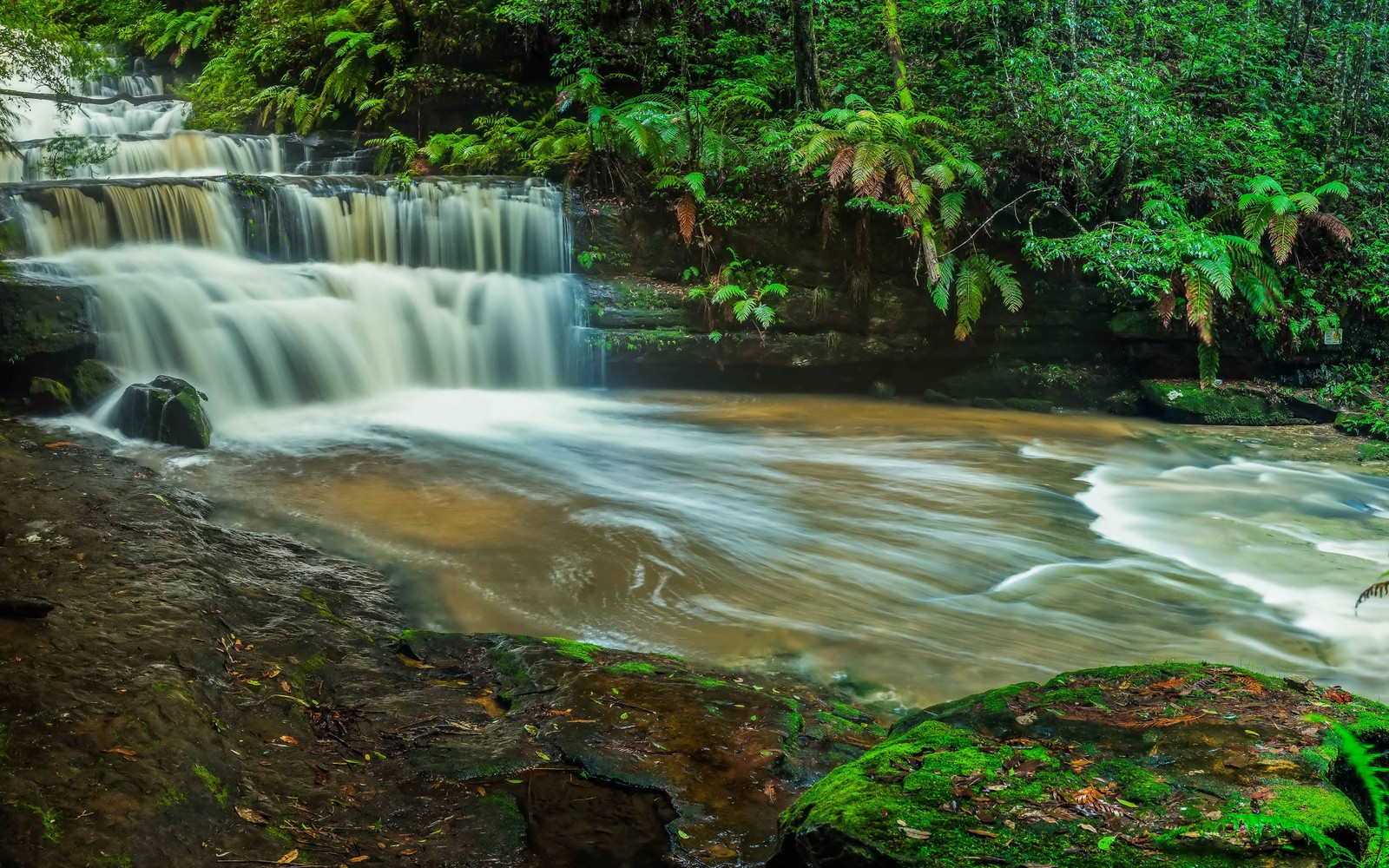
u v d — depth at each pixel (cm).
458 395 1242
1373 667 576
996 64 1576
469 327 1291
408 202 1331
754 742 434
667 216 1405
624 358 1355
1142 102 1356
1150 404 1380
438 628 595
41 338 952
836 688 535
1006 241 1420
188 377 1059
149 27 2273
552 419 1163
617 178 1421
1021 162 1439
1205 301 1295
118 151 1566
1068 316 1425
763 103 1448
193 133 1647
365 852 351
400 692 493
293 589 602
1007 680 548
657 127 1406
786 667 558
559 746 429
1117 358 1429
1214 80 1659
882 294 1408
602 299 1367
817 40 1716
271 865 333
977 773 324
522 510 795
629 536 748
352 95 1820
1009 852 275
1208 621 642
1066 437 1211
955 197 1345
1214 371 1365
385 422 1084
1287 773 318
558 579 666
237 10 2212
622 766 412
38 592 516
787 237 1396
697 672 523
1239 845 272
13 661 436
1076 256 1391
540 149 1504
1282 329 1404
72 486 718
